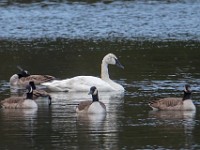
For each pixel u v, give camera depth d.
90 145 25.92
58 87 38.38
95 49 53.53
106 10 79.12
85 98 35.97
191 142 26.25
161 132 27.75
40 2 85.69
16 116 31.14
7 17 73.94
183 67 44.72
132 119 30.16
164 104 32.03
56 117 30.86
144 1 87.25
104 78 38.97
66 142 26.41
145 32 63.56
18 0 87.25
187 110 31.89
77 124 29.31
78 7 81.56
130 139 26.72
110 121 29.83
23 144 26.20
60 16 74.56
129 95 36.09
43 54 51.34
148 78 41.00
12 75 43.28
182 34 61.97
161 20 71.62
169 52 51.53
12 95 36.69
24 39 59.75
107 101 34.56
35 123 29.61
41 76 40.66
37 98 35.38
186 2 86.50
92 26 67.56
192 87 37.66
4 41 58.78
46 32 63.97
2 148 25.70
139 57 49.34
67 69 45.03
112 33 63.06
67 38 60.09
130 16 74.62
